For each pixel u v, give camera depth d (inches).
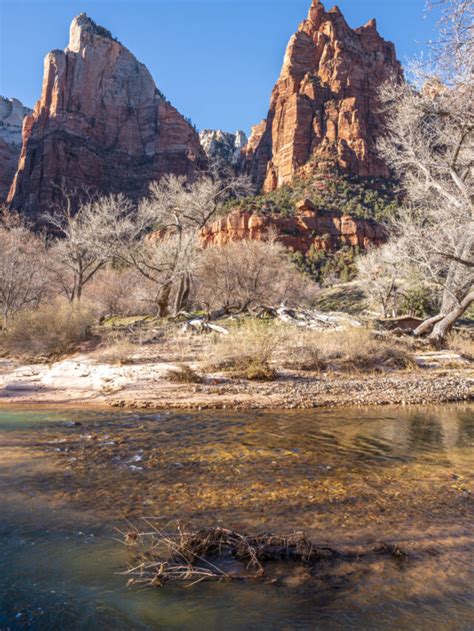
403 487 175.8
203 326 834.8
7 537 126.6
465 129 554.6
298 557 117.9
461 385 485.1
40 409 357.1
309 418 325.4
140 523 138.0
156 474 187.0
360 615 94.2
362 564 115.0
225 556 118.6
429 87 431.2
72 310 805.9
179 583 105.9
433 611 95.6
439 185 665.6
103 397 408.8
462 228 617.0
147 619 92.3
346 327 692.1
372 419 324.2
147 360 582.9
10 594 100.0
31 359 652.1
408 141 687.1
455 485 178.7
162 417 322.3
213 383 465.4
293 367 547.8
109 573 109.3
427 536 132.0
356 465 205.8
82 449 226.2
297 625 90.9
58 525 135.3
